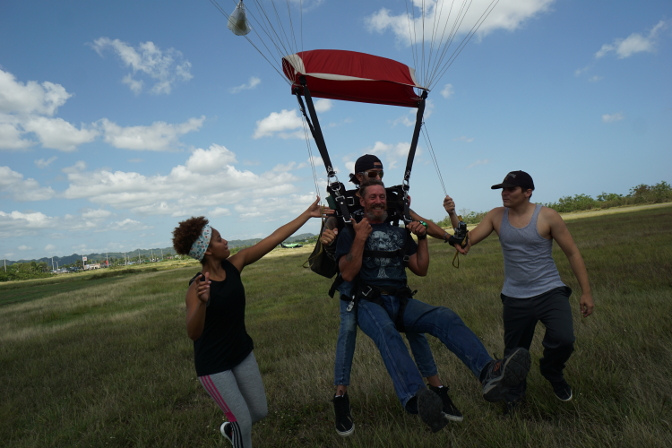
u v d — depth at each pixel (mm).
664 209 40406
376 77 3303
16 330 11812
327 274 3035
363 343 5176
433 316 2596
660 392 2844
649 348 3723
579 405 2895
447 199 3240
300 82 3166
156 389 4707
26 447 3473
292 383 4324
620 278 7688
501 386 2164
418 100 3613
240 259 2734
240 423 2496
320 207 2955
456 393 3400
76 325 11219
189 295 2484
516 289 3055
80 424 3832
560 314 2828
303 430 3342
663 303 5105
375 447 2715
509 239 3041
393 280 2793
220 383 2480
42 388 5301
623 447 2318
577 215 58719
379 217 2824
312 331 6770
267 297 12828
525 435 2574
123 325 10273
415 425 3023
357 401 3570
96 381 5418
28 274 96188
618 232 19812
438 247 27688
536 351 3920
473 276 10930
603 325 4496
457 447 2576
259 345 6371
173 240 2498
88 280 45250
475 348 2426
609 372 3236
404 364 2348
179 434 3436
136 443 3346
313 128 3082
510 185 2984
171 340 7730
